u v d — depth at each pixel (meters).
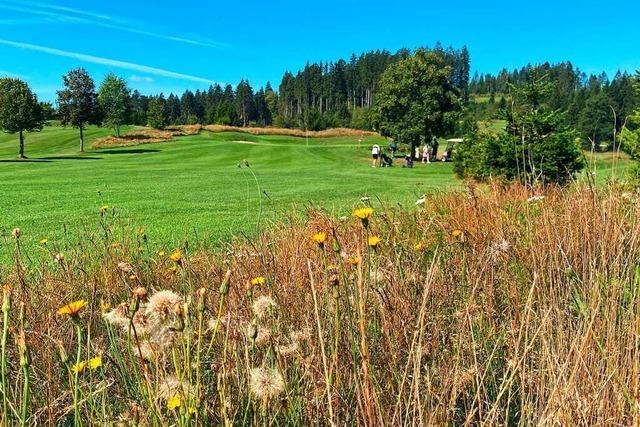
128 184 19.88
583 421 1.56
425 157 41.12
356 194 16.11
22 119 43.94
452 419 1.68
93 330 2.52
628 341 1.87
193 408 1.39
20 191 17.00
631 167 7.49
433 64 44.19
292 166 32.97
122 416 1.65
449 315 2.39
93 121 55.25
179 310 1.42
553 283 2.61
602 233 2.98
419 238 4.29
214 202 13.98
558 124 10.33
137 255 4.76
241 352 1.93
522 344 2.10
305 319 2.18
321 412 1.70
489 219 4.65
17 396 1.96
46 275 3.78
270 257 3.56
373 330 2.11
